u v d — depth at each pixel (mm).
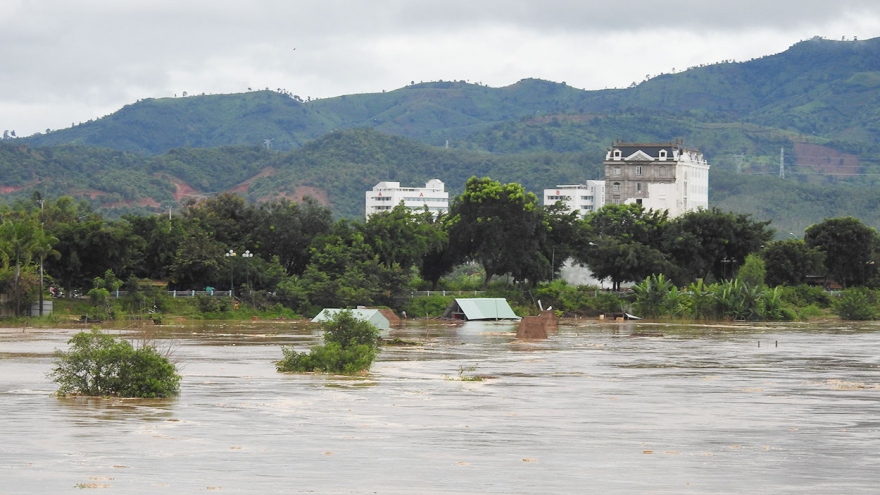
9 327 122812
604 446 41188
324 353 70312
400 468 36156
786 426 46969
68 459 36969
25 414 47750
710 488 33531
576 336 117375
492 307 161750
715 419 49062
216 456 37938
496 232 181875
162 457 37562
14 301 133750
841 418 49656
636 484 34062
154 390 54531
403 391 58875
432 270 191500
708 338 114812
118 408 50156
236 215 180750
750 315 165500
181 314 147375
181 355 83000
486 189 183500
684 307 167875
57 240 140250
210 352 86188
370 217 181875
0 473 34469
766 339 113438
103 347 55656
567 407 52906
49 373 65938
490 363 78812
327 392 57812
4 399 53000
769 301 168000
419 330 129625
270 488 32688
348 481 33938
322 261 167750
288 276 170250
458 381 64812
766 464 37688
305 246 177500
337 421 46875
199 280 160625
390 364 77062
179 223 166125
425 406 52500
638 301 170125
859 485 34188
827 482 34625
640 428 46000
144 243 156000
